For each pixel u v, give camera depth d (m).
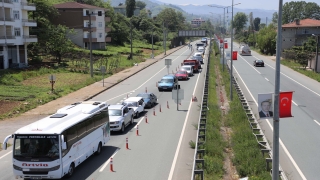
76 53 78.75
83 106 19.83
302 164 17.89
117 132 24.61
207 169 16.30
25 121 28.70
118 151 20.53
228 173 16.66
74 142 16.83
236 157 17.78
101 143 20.44
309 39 80.62
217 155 18.56
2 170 17.73
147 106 33.09
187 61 59.91
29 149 15.55
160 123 27.31
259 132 21.95
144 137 23.45
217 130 22.95
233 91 39.03
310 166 17.59
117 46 107.25
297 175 16.44
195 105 34.16
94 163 18.48
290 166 17.62
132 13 165.75
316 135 23.36
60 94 39.81
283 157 18.97
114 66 64.50
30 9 62.09
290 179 15.33
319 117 28.72
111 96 39.75
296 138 22.66
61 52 66.88
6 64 57.12
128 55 87.44
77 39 92.44
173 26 172.75
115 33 111.62
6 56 57.06
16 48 59.94
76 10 91.12
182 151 20.28
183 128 25.66
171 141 22.38
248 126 23.67
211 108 29.41
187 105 34.25
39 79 50.22
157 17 181.00
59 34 66.25
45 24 78.75
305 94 39.78
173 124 26.92
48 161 15.38
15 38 58.03
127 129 25.72
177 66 69.12
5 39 55.88
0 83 44.50
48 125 16.00
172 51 109.19
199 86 45.34
